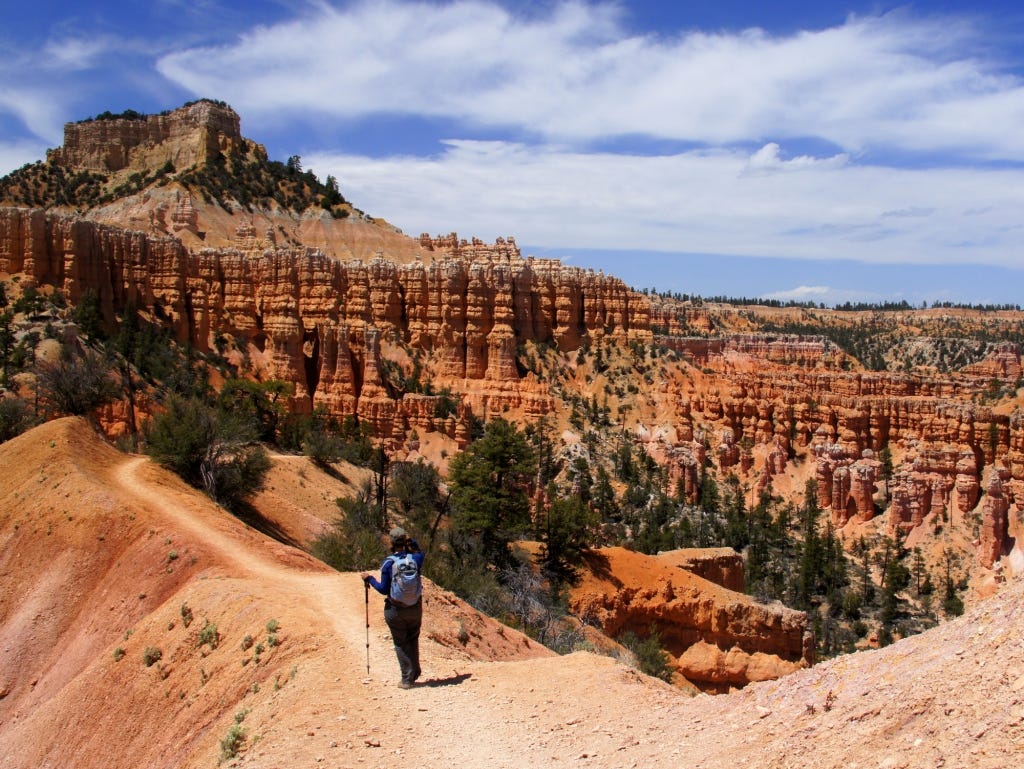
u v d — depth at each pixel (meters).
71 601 35.59
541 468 110.81
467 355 136.12
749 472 128.25
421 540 56.16
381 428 121.12
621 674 19.41
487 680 19.52
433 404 122.00
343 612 24.94
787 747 12.41
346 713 17.62
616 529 99.12
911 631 87.88
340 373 125.06
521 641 31.75
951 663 11.95
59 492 41.19
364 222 176.88
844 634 87.44
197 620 27.00
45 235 107.88
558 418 128.62
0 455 47.03
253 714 19.77
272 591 27.69
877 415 126.12
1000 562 99.69
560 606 53.66
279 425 99.19
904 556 105.88
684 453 120.38
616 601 58.75
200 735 21.88
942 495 110.62
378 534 55.06
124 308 114.94
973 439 114.62
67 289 107.62
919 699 11.51
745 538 104.56
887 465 119.81
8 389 75.56
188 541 34.88
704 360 196.75
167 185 165.25
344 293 137.38
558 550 60.94
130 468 46.88
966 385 157.88
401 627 18.86
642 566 61.69
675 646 60.00
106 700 26.56
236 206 166.12
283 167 187.25
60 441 45.56
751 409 135.00
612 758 14.81
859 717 12.12
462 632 27.91
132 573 34.53
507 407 131.00
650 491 113.88
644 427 129.50
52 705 27.97
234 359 125.69
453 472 68.94
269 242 147.00
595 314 147.62
